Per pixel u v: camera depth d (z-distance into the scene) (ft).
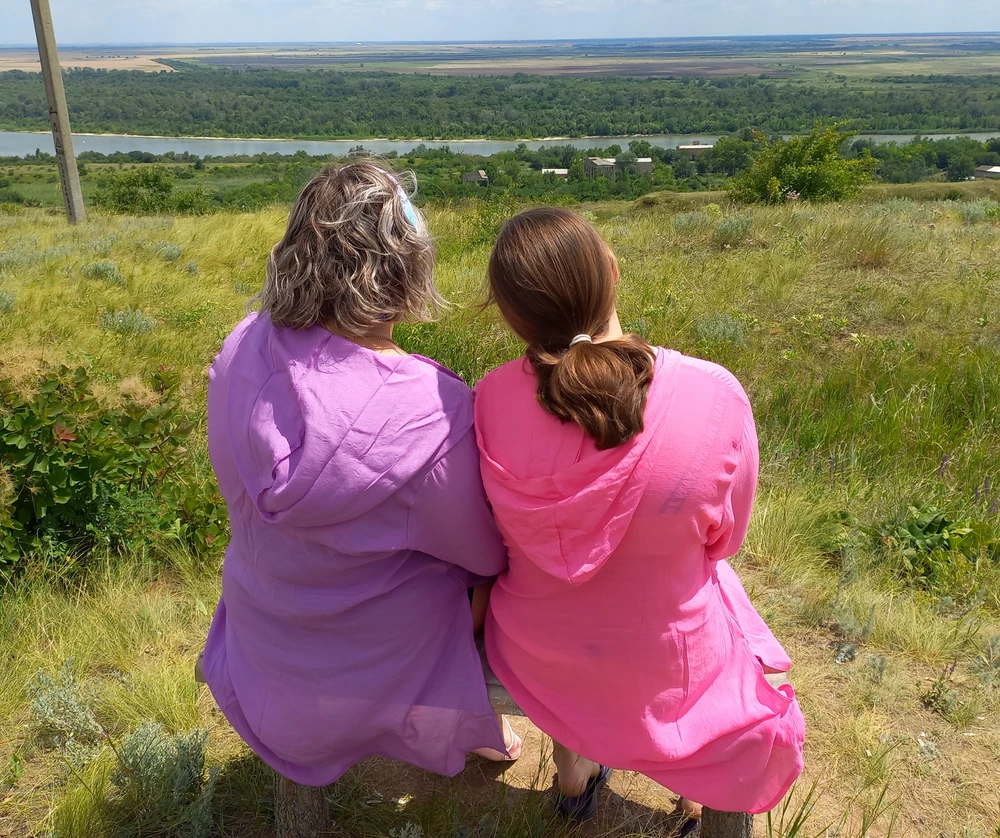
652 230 28.68
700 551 4.92
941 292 19.89
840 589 9.45
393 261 4.91
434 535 4.99
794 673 8.20
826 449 13.65
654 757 5.08
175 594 9.94
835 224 25.52
